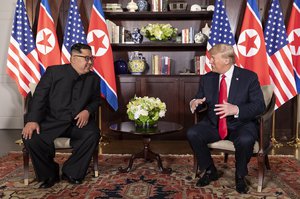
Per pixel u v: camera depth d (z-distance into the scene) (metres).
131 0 4.96
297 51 4.42
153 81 4.73
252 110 2.79
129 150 4.32
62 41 4.85
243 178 2.81
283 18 4.55
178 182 3.05
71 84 3.07
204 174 3.01
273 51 4.39
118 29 4.80
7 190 2.85
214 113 3.01
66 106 3.04
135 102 3.32
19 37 4.54
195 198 2.68
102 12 4.52
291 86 4.32
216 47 2.95
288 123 4.77
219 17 4.45
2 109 5.77
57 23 4.84
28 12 4.76
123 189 2.88
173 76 4.71
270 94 3.20
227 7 4.75
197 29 5.01
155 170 3.40
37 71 4.55
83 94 3.11
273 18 4.40
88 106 3.12
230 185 2.97
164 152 4.20
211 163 2.96
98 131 3.05
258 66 4.35
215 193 2.78
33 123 2.88
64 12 4.84
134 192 2.81
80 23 4.52
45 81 3.04
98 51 4.50
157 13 4.71
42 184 2.94
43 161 2.90
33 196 2.72
